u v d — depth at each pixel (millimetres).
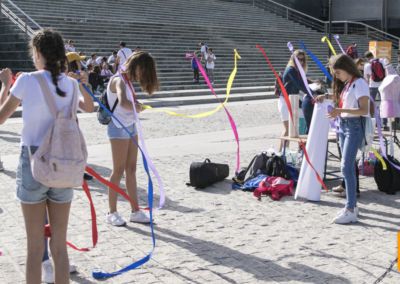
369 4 41000
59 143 2850
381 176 6160
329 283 3670
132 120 4777
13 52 19844
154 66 4535
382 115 9828
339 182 6676
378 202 5812
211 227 4941
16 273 3822
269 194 6074
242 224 5035
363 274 3822
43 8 23094
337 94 5316
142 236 4680
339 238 4621
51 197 2996
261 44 28375
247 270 3908
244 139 10414
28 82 2879
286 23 34062
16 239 4570
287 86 7676
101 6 25641
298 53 7355
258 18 33312
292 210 5508
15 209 5504
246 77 23797
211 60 21359
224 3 33812
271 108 16547
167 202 5828
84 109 3342
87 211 5434
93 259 4117
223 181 6809
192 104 18109
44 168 2814
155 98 18438
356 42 34406
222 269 3926
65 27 21766
